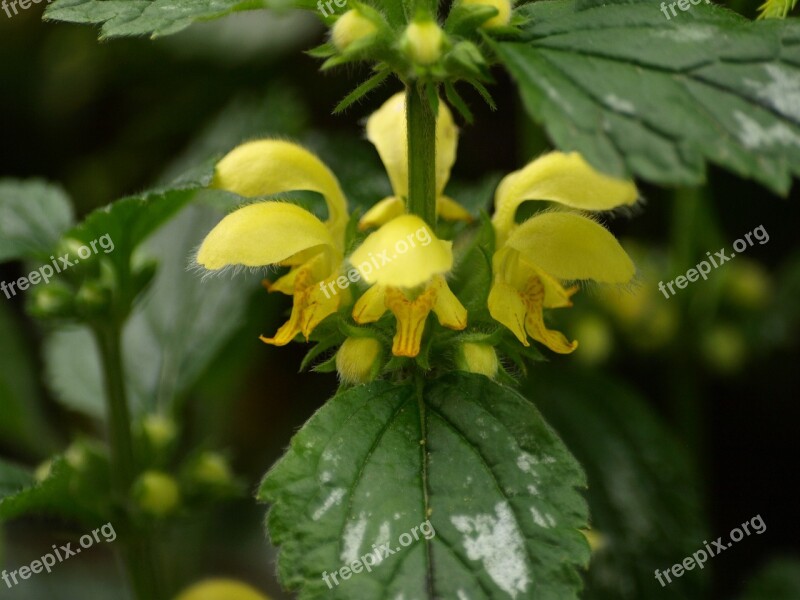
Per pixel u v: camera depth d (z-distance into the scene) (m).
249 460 0.39
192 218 0.31
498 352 0.24
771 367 0.35
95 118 0.42
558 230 0.23
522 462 0.22
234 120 0.32
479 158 0.38
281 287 0.24
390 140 0.25
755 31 0.21
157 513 0.27
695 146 0.21
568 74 0.21
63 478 0.26
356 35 0.22
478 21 0.22
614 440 0.32
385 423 0.23
